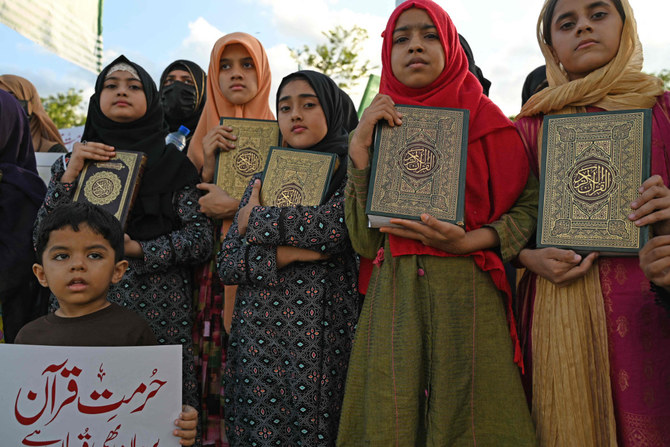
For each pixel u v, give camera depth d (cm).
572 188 171
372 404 171
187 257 227
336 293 211
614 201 164
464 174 176
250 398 200
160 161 241
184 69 370
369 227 190
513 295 222
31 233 232
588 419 163
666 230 159
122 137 248
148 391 167
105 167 228
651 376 161
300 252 204
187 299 232
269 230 201
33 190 241
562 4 191
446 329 173
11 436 160
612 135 170
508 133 191
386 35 202
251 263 202
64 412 162
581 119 176
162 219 234
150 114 254
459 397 170
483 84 280
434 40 193
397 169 180
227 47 298
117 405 165
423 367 174
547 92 196
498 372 173
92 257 178
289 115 237
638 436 159
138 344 183
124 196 221
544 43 209
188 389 222
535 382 174
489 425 171
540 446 170
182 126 350
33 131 404
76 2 376
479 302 178
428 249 179
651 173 172
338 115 247
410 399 167
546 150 178
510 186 186
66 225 176
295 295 203
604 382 164
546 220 172
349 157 192
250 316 205
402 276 180
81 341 174
